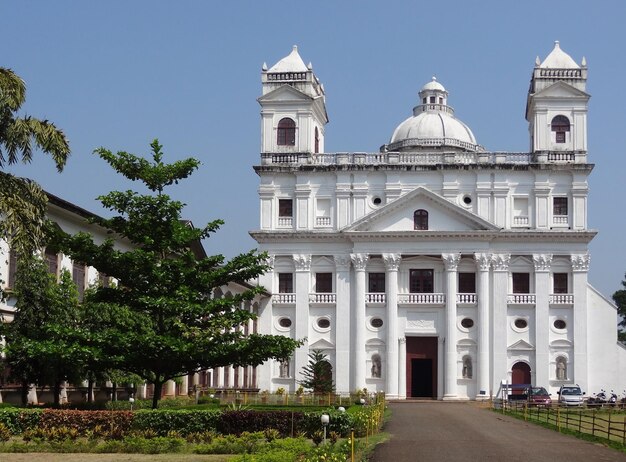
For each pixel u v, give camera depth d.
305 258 88.69
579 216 87.06
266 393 77.12
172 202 43.19
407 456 34.97
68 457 33.50
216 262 43.56
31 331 42.41
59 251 43.31
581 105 88.38
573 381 86.00
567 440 41.97
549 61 89.44
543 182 87.44
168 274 42.41
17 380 45.56
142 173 43.34
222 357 42.03
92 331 43.28
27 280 42.75
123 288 43.31
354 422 41.22
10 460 32.53
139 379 51.84
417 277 88.44
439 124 97.25
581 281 86.75
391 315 87.06
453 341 86.62
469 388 86.56
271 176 89.94
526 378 86.44
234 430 39.38
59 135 37.66
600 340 87.00
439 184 88.38
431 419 56.16
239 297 43.69
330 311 88.56
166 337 40.75
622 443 39.72
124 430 38.12
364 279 87.94
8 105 36.75
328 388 81.44
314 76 92.19
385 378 87.06
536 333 86.38
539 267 86.81
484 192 87.50
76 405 47.38
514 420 55.97
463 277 88.00
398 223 87.56
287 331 88.81
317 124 94.88
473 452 36.41
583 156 87.62
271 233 88.69
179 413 39.09
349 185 88.81
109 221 43.34
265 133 90.38
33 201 37.44
